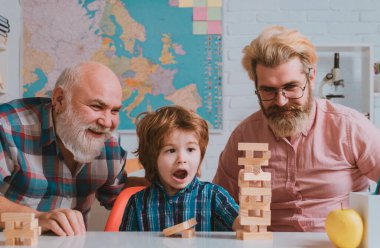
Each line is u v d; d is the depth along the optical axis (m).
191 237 0.94
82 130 1.51
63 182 1.61
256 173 0.89
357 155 1.52
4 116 1.57
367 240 0.81
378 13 2.81
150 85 2.81
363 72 2.72
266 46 1.42
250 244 0.87
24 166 1.55
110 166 1.66
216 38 2.81
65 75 1.55
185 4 2.81
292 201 1.54
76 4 2.81
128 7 2.81
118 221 1.37
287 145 1.54
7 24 2.62
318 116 1.56
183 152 1.25
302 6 2.81
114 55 2.81
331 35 2.81
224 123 2.80
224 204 1.26
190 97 2.81
